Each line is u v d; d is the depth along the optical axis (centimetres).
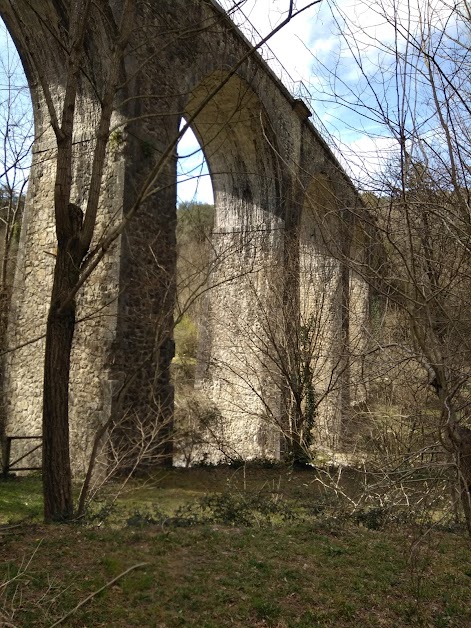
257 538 560
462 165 411
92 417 862
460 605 484
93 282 890
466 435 423
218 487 888
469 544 619
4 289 1147
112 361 855
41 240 1015
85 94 948
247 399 1352
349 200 457
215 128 1294
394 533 618
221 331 1403
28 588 404
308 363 1202
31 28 916
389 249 448
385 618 450
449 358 403
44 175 1028
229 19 629
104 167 910
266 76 1245
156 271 930
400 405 700
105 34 867
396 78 393
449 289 419
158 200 952
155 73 948
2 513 668
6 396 1012
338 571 511
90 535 508
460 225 412
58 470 550
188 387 1462
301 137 1459
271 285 1238
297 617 429
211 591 441
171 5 980
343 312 1195
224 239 1404
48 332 547
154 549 496
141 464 901
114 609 400
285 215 1336
